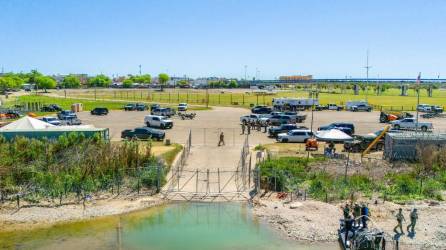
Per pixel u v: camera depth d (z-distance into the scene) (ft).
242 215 94.63
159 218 93.35
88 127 159.94
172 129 211.41
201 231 86.43
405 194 106.63
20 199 101.71
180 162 134.00
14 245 79.66
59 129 153.17
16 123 157.17
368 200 102.01
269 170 116.67
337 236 83.15
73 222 90.89
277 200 102.89
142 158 124.16
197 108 321.32
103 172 115.03
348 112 306.76
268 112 277.23
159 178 110.93
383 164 133.80
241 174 122.42
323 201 101.76
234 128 215.92
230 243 80.79
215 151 152.25
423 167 126.72
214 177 119.55
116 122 237.04
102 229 87.56
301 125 233.14
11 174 110.52
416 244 79.82
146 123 214.90
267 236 83.97
